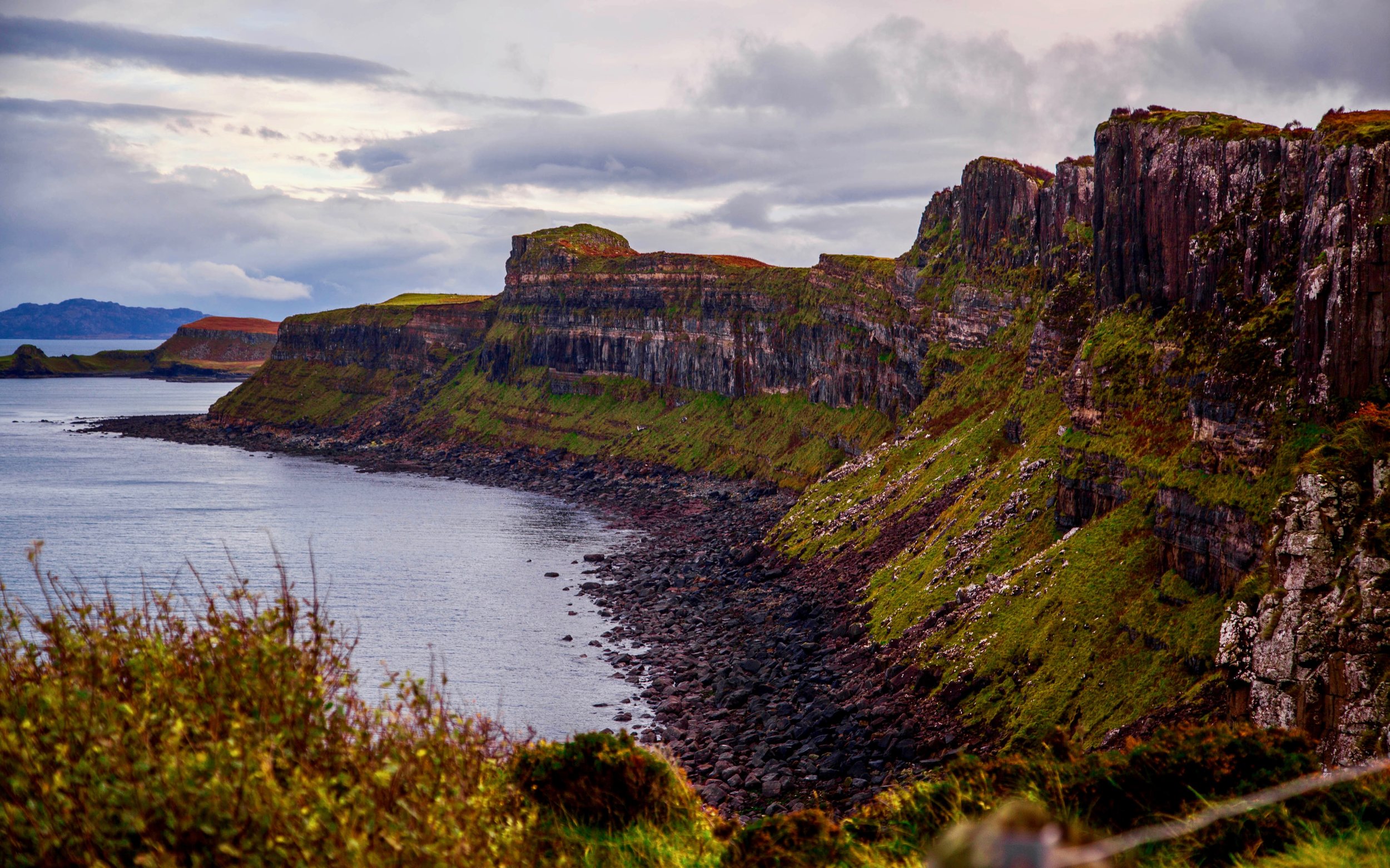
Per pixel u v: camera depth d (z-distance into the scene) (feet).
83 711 43.27
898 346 556.10
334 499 645.92
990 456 344.90
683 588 392.88
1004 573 261.44
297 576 406.21
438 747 51.67
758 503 583.58
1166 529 206.18
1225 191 240.94
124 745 42.01
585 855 58.08
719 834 66.80
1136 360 259.19
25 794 39.29
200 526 529.04
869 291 626.23
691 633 329.72
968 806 60.39
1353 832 51.01
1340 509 151.02
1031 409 330.13
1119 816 59.26
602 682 280.72
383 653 298.56
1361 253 177.99
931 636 253.03
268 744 44.55
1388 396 175.11
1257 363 200.75
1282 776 58.70
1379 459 153.28
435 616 348.38
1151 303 269.03
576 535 521.24
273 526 532.73
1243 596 169.99
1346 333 178.70
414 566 433.07
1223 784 59.47
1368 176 179.73
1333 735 138.82
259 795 40.73
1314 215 194.39
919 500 367.04
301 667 50.06
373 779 44.55
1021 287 444.96
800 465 613.93
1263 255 223.92
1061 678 206.59
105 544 470.80
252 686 48.32
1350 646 140.67
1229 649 165.58
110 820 39.06
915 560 310.45
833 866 56.44
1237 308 226.38
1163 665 189.26
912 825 60.64
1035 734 197.98
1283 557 157.89
